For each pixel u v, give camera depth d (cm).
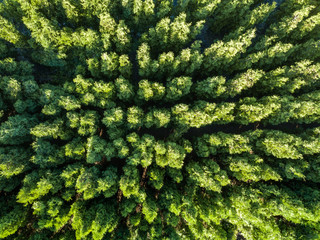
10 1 4228
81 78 3847
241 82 4125
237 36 4588
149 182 3900
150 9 4291
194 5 4772
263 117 4369
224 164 4234
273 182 4322
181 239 3431
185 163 4441
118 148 3722
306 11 4338
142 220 3606
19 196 3177
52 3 4322
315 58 4900
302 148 3950
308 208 3603
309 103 4050
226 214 3556
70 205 3606
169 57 4047
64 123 3962
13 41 4131
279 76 4384
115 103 4250
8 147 3666
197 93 4462
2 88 3703
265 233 3475
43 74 4788
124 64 3988
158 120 4022
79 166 3647
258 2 5397
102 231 3056
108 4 4244
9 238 3281
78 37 4091
